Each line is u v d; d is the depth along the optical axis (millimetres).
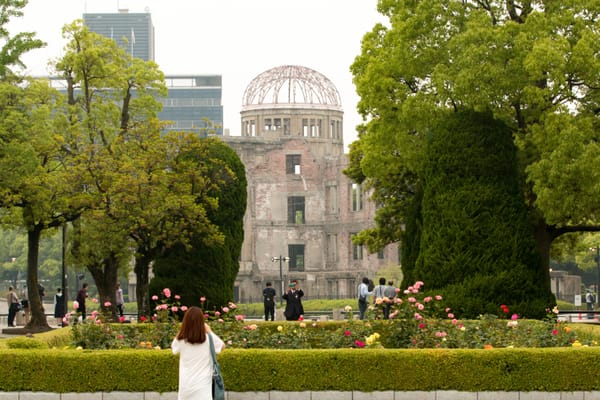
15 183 47406
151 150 47500
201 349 19344
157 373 23156
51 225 52094
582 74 40406
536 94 40312
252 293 117688
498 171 40062
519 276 38688
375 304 30000
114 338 27531
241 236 47875
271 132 124438
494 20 44500
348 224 117938
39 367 23281
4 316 73188
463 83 40594
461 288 38719
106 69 57219
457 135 40469
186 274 45594
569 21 41344
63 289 60438
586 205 39938
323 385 23047
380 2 46688
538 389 23031
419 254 41375
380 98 45438
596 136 41219
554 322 28203
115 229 47250
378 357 23094
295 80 128875
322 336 27672
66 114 56531
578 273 130625
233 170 47750
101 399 23172
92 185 50406
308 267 120938
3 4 49812
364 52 49250
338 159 119875
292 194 121938
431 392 23016
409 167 45750
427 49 43531
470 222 39406
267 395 23125
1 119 46875
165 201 44438
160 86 59719
